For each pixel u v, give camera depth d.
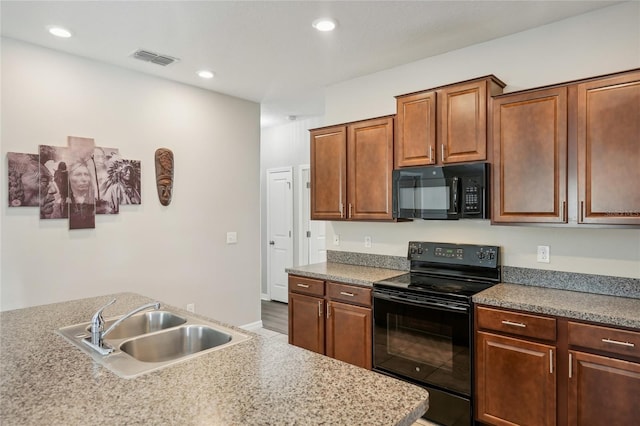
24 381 1.21
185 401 1.08
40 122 2.92
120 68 3.37
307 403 1.07
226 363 1.36
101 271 3.24
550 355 2.08
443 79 3.12
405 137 2.98
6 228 2.76
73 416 1.00
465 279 2.90
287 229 5.79
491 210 2.55
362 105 3.65
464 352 2.37
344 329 3.01
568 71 2.55
